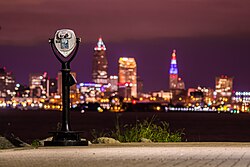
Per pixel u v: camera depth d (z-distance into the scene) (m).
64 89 27.73
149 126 33.81
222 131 128.38
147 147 26.28
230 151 24.25
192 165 19.05
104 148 25.70
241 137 95.94
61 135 27.28
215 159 21.00
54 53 28.09
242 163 19.66
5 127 134.00
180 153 23.30
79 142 27.25
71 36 27.92
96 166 18.67
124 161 20.23
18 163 19.53
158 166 18.70
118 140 32.91
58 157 21.62
